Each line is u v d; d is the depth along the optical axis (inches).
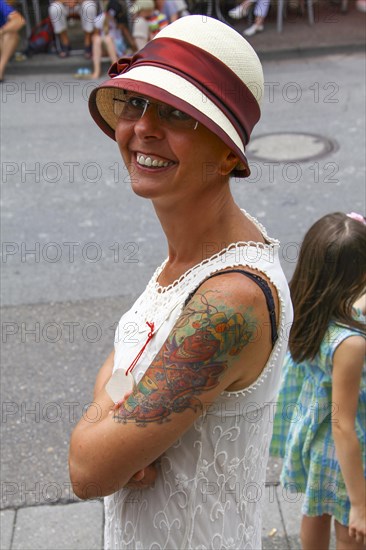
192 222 99.4
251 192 413.7
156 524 103.2
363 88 608.7
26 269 339.0
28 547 194.2
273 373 99.8
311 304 143.9
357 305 163.6
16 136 525.0
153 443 91.9
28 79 689.0
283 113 549.3
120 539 109.2
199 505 101.2
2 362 274.1
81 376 265.7
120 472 93.7
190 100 89.6
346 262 140.8
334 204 395.9
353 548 156.4
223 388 92.2
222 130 90.0
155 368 91.8
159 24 650.8
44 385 261.7
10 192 425.4
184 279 100.5
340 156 463.8
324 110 553.0
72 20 730.8
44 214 395.9
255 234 103.3
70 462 97.6
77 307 308.2
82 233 373.7
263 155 469.7
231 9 784.9
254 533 112.0
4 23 652.7
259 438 104.3
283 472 162.4
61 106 594.2
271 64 707.4
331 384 146.9
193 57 92.0
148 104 92.8
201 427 97.3
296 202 399.2
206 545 103.5
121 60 104.3
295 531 194.1
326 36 757.3
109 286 323.3
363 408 148.4
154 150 93.8
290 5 805.2
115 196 416.5
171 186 95.6
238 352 90.2
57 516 204.1
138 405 91.8
